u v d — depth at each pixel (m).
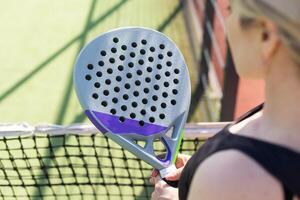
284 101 0.86
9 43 5.24
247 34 0.85
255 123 0.96
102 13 5.86
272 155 0.85
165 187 1.33
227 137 0.95
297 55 0.78
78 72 1.34
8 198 3.17
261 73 0.88
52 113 4.23
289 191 0.82
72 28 5.54
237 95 3.46
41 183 3.25
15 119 4.16
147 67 1.38
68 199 3.19
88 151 3.48
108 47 1.37
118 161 3.40
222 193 0.86
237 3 0.84
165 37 1.41
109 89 1.35
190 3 6.05
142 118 1.36
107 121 1.34
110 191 3.23
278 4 0.77
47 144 3.54
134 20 5.77
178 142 1.39
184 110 1.40
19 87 4.54
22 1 6.04
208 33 4.73
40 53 5.07
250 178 0.84
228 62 3.40
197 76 4.80
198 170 0.92
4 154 3.42
